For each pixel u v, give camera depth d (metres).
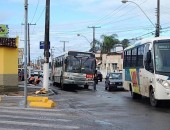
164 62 18.98
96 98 26.27
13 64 32.09
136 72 23.89
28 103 20.94
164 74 18.77
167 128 12.69
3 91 30.97
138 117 15.63
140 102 23.03
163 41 19.33
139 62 22.89
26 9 20.80
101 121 14.37
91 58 37.12
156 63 19.12
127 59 27.39
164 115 16.28
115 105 21.05
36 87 36.97
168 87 18.61
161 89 18.72
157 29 39.97
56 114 16.48
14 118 14.76
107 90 37.25
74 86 40.50
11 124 13.17
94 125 13.27
